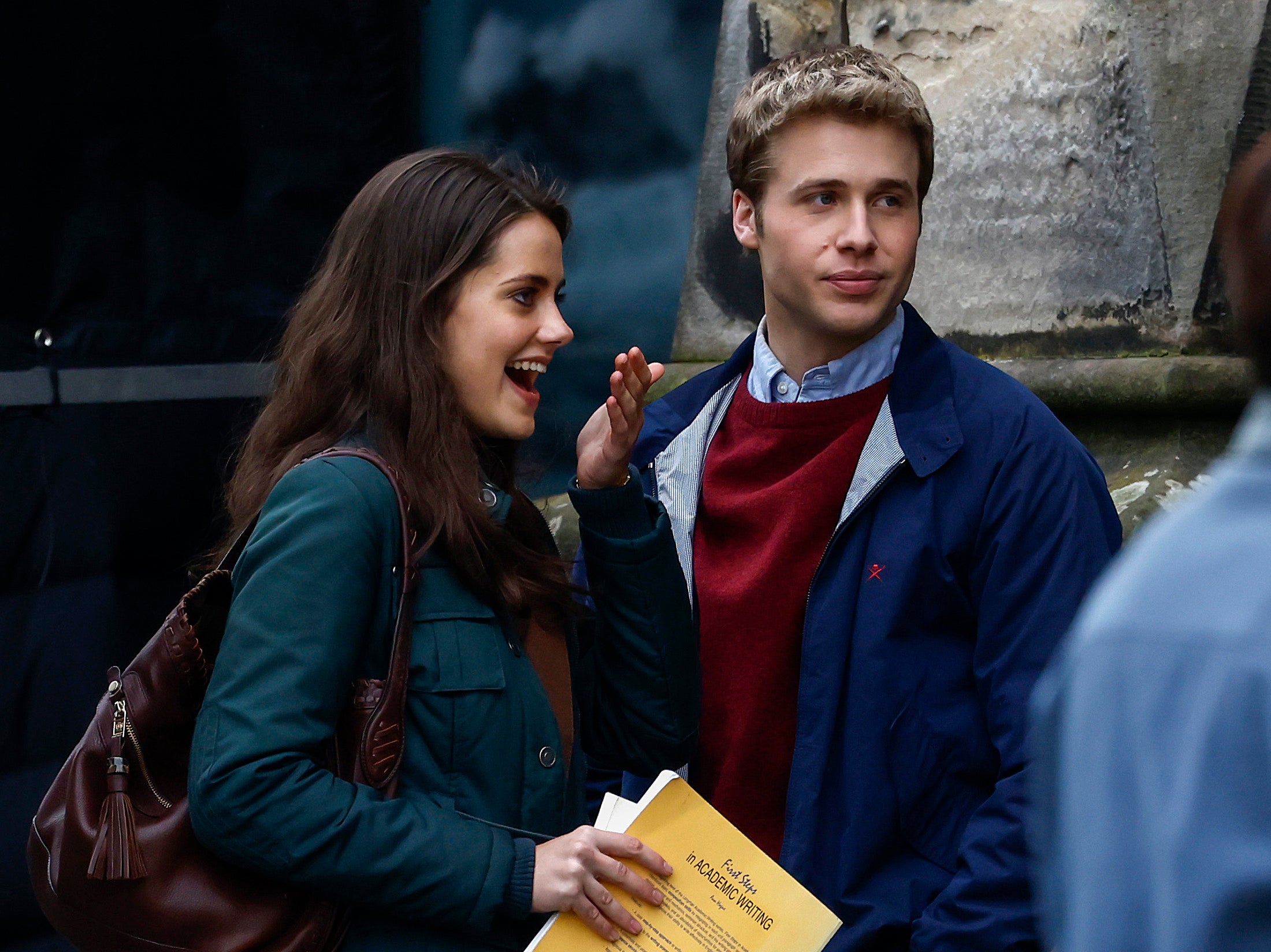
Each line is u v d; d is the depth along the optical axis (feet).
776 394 20.92
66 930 15.61
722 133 33.71
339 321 16.96
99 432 38.14
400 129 39.22
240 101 38.91
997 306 29.73
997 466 18.71
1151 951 8.16
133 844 15.03
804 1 32.40
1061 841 8.98
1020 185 29.37
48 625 37.29
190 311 38.73
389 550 15.74
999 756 18.78
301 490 15.56
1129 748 8.52
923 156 20.15
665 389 33.86
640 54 36.81
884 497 19.39
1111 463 28.25
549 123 37.99
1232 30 26.96
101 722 15.64
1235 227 9.40
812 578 19.61
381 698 15.44
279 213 39.04
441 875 14.80
